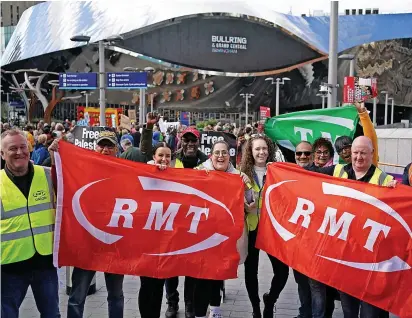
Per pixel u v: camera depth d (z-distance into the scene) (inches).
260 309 217.3
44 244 159.2
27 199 158.6
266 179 192.4
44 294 160.2
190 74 2559.1
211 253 184.2
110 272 178.4
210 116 2687.0
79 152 177.9
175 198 184.4
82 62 2486.5
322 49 2591.0
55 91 2425.0
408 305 163.6
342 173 185.3
